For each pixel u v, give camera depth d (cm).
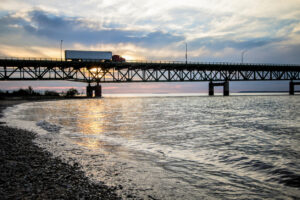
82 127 2000
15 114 2961
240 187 675
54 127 1931
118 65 8175
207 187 671
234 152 1137
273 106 5684
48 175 683
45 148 1101
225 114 3678
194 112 3997
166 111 4147
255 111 4288
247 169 853
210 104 6625
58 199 514
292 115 3547
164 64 8825
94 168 812
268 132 1897
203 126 2255
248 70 10850
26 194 532
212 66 9794
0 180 612
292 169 852
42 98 7819
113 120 2633
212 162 945
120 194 595
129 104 6525
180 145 1303
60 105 5275
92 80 8388
